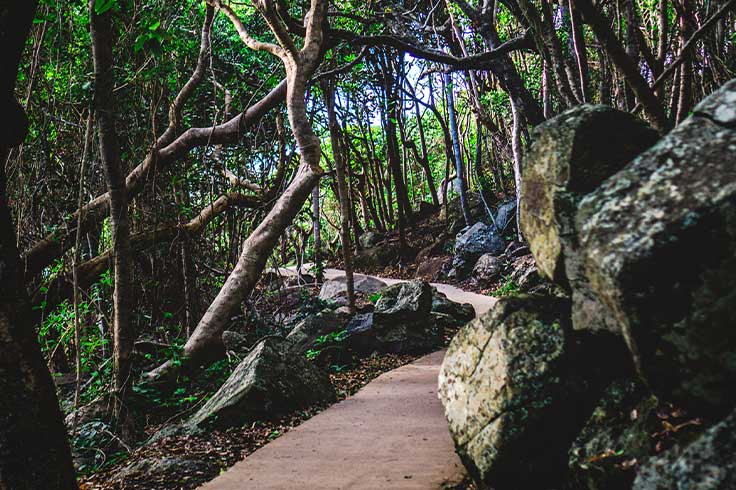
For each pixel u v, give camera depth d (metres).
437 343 11.95
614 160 3.60
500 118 26.94
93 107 7.76
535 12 7.99
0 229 3.42
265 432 6.83
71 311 10.58
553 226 3.70
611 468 3.23
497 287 20.31
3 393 3.28
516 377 3.86
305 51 10.41
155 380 9.67
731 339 2.68
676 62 6.19
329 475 5.16
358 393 8.47
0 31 3.39
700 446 2.61
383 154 35.25
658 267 2.79
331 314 12.81
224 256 14.59
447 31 18.36
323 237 39.19
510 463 3.78
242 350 11.41
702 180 2.83
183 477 5.51
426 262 26.95
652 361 2.89
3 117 3.51
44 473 3.29
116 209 7.85
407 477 4.97
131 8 8.87
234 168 15.02
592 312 3.52
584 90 7.23
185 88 11.75
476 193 30.66
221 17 15.66
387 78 24.75
